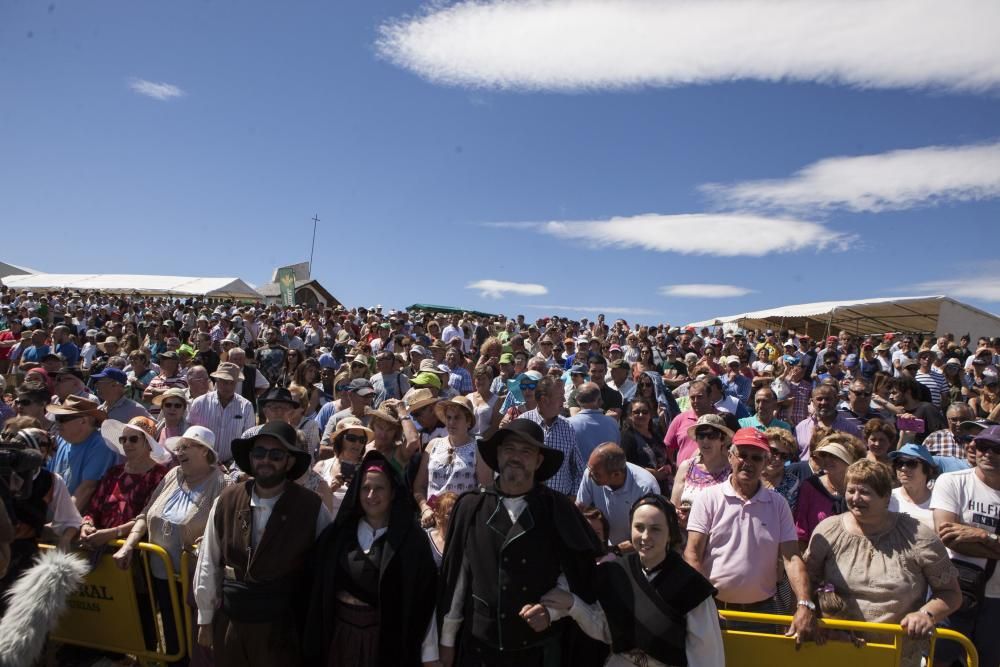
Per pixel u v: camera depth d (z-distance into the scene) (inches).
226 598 143.7
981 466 165.0
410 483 219.1
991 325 851.4
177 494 174.1
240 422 278.8
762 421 264.1
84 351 558.3
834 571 148.7
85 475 203.2
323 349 576.7
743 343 687.1
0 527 147.3
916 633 132.5
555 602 128.2
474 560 132.0
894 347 611.8
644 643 124.6
